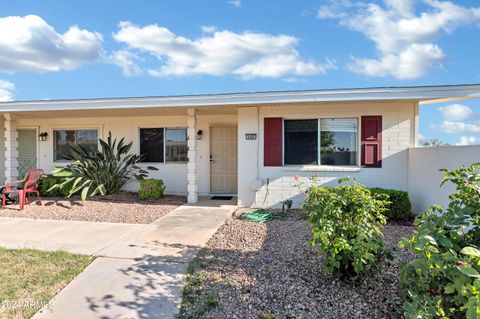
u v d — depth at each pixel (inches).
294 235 195.9
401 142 275.7
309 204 127.6
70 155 383.2
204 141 372.8
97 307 108.8
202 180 374.6
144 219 243.9
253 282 125.8
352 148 287.0
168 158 380.2
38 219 243.3
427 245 76.8
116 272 136.9
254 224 227.8
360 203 115.7
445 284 82.7
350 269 119.5
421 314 73.9
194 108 304.3
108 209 280.1
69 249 167.0
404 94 240.7
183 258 153.9
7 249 166.2
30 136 408.5
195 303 111.0
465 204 92.3
